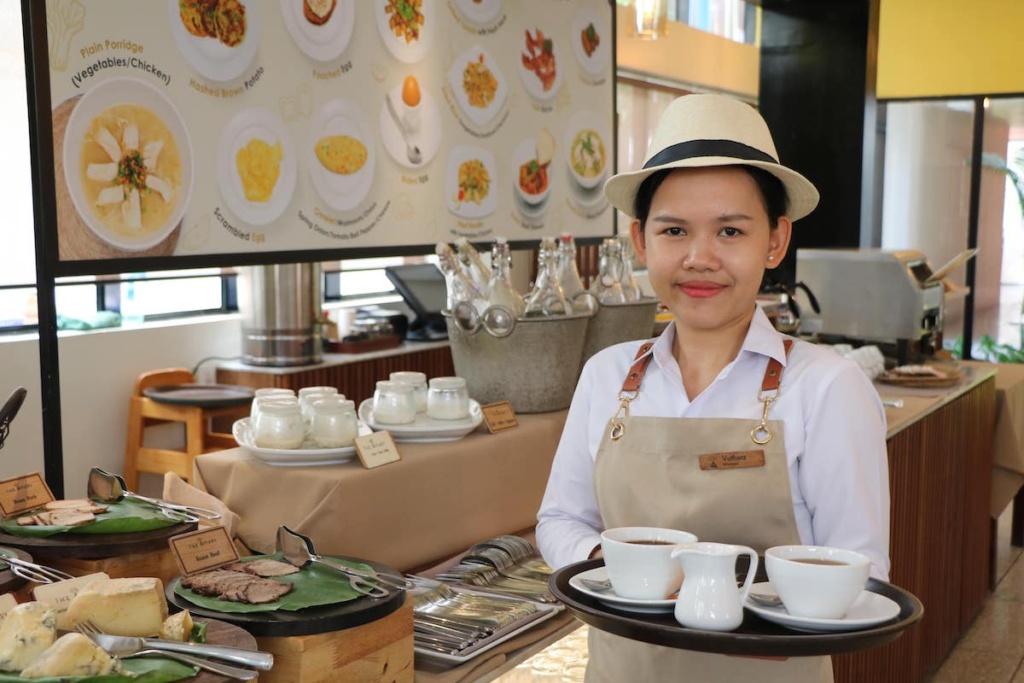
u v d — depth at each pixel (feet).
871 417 4.60
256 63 8.19
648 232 4.67
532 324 8.61
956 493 12.98
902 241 29.19
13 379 12.30
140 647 4.36
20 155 12.37
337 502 6.70
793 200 4.65
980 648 13.32
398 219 9.78
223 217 7.99
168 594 5.41
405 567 7.29
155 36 7.34
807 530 4.69
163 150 7.45
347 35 9.05
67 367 14.20
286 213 8.56
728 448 4.66
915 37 28.48
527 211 11.51
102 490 6.38
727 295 4.55
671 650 4.75
